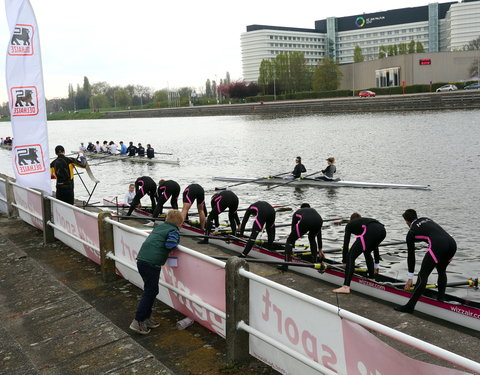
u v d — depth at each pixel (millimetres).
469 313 6543
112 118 174250
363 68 131875
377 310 6934
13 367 5188
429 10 184375
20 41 9781
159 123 112250
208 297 5305
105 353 5289
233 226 10984
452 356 2990
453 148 35562
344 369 3809
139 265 5648
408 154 34500
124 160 41531
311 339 4078
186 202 11477
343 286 7680
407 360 3268
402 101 85188
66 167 10852
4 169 43125
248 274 4652
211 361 5078
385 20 192250
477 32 167750
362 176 27453
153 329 5949
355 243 7629
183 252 5613
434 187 23062
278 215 18469
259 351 4793
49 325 6207
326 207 20156
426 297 7023
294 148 42906
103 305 6824
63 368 5070
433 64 113438
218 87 187875
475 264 12180
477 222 16469
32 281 7895
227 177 29500
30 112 10070
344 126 61938
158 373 4785
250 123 83875
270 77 141875
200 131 72750
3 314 6773
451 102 78125
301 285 8102
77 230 8742
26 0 9773
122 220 13641
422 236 6902
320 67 127500
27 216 11375
